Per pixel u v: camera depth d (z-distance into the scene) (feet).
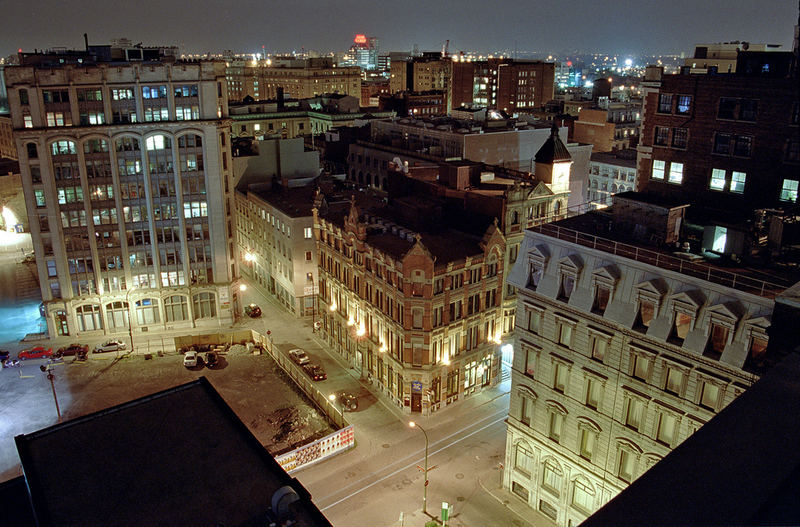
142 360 273.75
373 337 243.40
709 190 169.99
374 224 255.91
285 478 64.18
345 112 610.65
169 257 297.74
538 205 256.11
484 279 230.27
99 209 281.54
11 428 219.20
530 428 173.99
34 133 262.67
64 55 333.83
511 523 173.06
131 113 277.85
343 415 228.84
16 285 363.56
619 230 163.73
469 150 377.50
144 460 67.56
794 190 151.33
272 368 268.00
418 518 176.04
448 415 228.84
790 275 129.18
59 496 61.77
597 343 151.02
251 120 595.47
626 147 549.13
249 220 368.89
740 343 121.49
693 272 130.62
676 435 137.49
